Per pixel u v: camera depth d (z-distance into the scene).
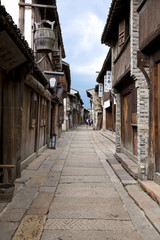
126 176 6.02
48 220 3.61
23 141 6.84
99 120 30.20
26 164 7.07
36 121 8.80
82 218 3.69
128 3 6.91
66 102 26.38
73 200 4.52
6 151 5.15
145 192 4.77
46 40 6.48
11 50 4.29
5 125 5.15
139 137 5.40
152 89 5.09
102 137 18.58
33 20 7.00
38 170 6.81
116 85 8.86
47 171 6.72
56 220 3.61
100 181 5.87
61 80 14.14
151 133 5.14
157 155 5.02
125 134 8.64
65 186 5.46
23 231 3.21
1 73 4.97
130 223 3.53
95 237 3.11
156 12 4.34
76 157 9.36
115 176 6.34
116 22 8.36
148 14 4.77
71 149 11.67
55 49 11.03
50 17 9.51
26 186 5.24
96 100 30.38
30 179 5.82
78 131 27.17
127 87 7.77
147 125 5.38
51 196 4.68
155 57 4.94
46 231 3.26
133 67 5.47
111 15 7.77
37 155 8.95
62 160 8.69
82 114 68.00
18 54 4.62
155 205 4.05
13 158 5.36
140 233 3.19
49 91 11.21
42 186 5.37
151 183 4.93
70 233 3.21
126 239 3.06
